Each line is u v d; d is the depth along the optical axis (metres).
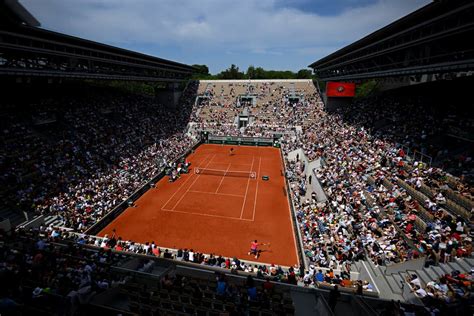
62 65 41.88
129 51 52.06
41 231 22.66
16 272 12.86
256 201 37.03
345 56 55.59
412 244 18.58
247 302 13.12
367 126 46.06
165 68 73.69
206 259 20.91
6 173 28.88
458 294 12.85
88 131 45.22
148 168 43.53
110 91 66.69
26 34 31.59
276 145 66.31
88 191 32.12
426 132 34.62
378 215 23.66
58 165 34.22
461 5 23.36
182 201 36.47
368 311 12.30
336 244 21.81
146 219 31.47
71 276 13.62
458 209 20.39
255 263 22.53
